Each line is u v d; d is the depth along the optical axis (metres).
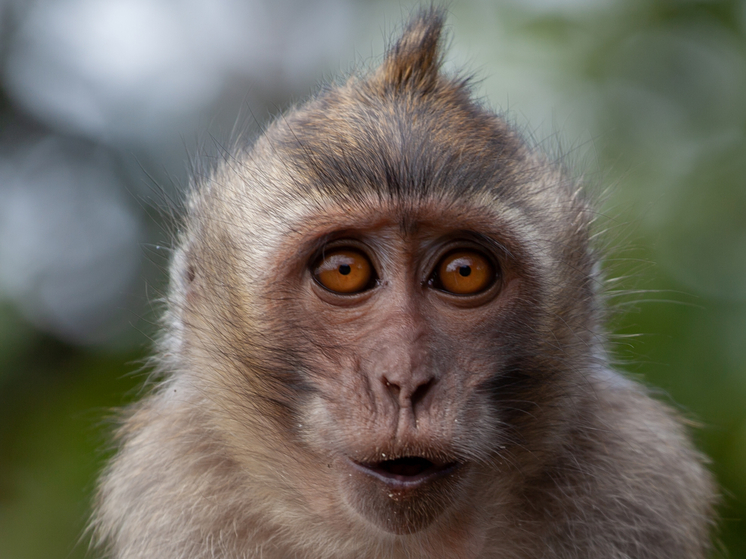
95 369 14.53
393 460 8.22
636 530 9.55
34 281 15.31
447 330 8.34
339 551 8.93
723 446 11.87
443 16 9.62
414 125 8.88
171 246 10.96
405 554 8.74
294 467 8.73
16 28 16.83
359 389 8.18
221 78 17.83
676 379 12.02
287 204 8.82
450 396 8.09
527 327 8.69
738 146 13.52
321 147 8.95
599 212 10.77
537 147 10.41
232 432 9.22
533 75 14.30
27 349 14.54
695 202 12.86
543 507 9.41
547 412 8.95
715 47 14.59
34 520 13.16
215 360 9.26
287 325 8.57
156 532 9.61
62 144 16.67
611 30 14.54
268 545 9.43
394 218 8.34
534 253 8.77
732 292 12.30
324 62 17.44
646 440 9.88
